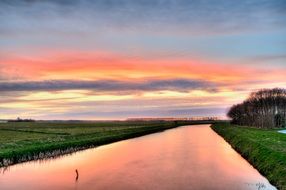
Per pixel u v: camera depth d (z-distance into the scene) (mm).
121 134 98312
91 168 42125
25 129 127938
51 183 33406
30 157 49781
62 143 62281
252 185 31062
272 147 45156
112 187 31484
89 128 146125
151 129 139125
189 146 68312
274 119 141750
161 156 52688
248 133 79062
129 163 45969
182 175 36688
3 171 40438
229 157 50281
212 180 33844
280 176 30562
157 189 30594
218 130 123688
